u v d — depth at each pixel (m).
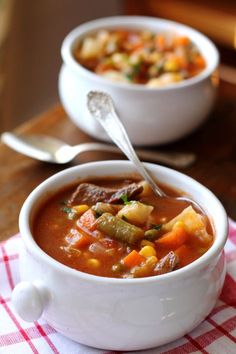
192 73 0.75
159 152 0.70
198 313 0.48
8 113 1.25
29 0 1.15
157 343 0.47
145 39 0.79
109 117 0.60
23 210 0.49
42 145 0.69
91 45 0.77
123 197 0.52
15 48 1.18
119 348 0.47
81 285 0.45
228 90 0.81
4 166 0.67
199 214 0.51
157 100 0.67
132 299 0.45
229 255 0.56
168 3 1.01
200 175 0.67
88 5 1.25
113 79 0.72
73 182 0.54
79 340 0.47
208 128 0.75
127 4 1.05
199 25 1.00
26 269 0.48
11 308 0.51
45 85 1.28
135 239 0.48
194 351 0.48
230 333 0.50
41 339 0.49
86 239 0.48
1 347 0.48
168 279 0.44
